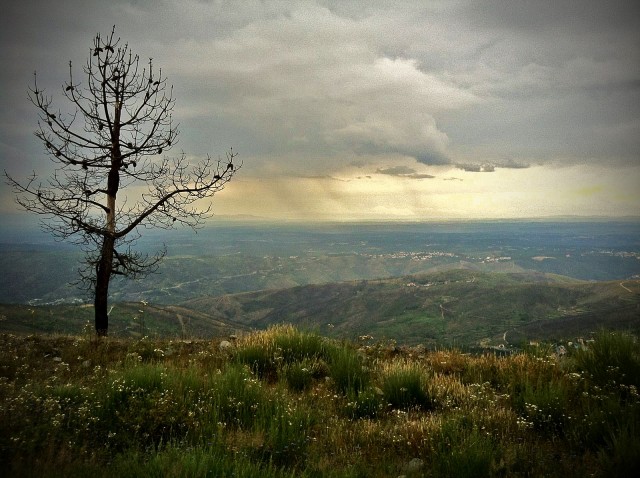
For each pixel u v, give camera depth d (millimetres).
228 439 5559
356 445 5938
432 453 5461
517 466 5070
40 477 4176
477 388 7844
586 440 5609
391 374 8289
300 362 9656
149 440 5676
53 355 10484
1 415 5293
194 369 8078
